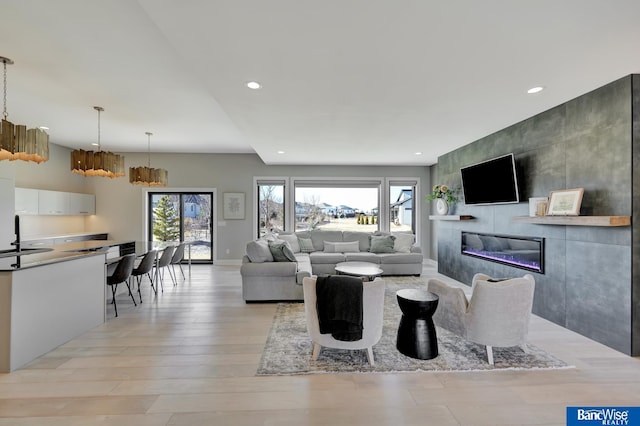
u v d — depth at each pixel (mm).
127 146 6227
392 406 1854
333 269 5559
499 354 2504
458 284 4996
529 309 2410
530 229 3572
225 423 1704
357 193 7184
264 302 4062
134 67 2803
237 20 1745
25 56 2594
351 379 2146
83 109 3955
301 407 1843
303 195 7121
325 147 5188
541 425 1688
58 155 6055
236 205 6973
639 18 1714
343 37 1927
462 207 5148
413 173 7188
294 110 3312
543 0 1567
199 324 3234
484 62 2254
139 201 6816
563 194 2971
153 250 4223
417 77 2506
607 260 2662
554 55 2148
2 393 1978
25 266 2379
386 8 1641
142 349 2621
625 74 2459
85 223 6723
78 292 2920
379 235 6340
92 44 2410
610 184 2633
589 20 1735
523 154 3707
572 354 2510
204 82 2607
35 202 5242
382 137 4512
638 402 1896
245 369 2281
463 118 3602
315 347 2424
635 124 2461
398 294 2588
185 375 2197
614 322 2598
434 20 1744
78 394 1965
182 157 6898
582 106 2900
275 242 4598
